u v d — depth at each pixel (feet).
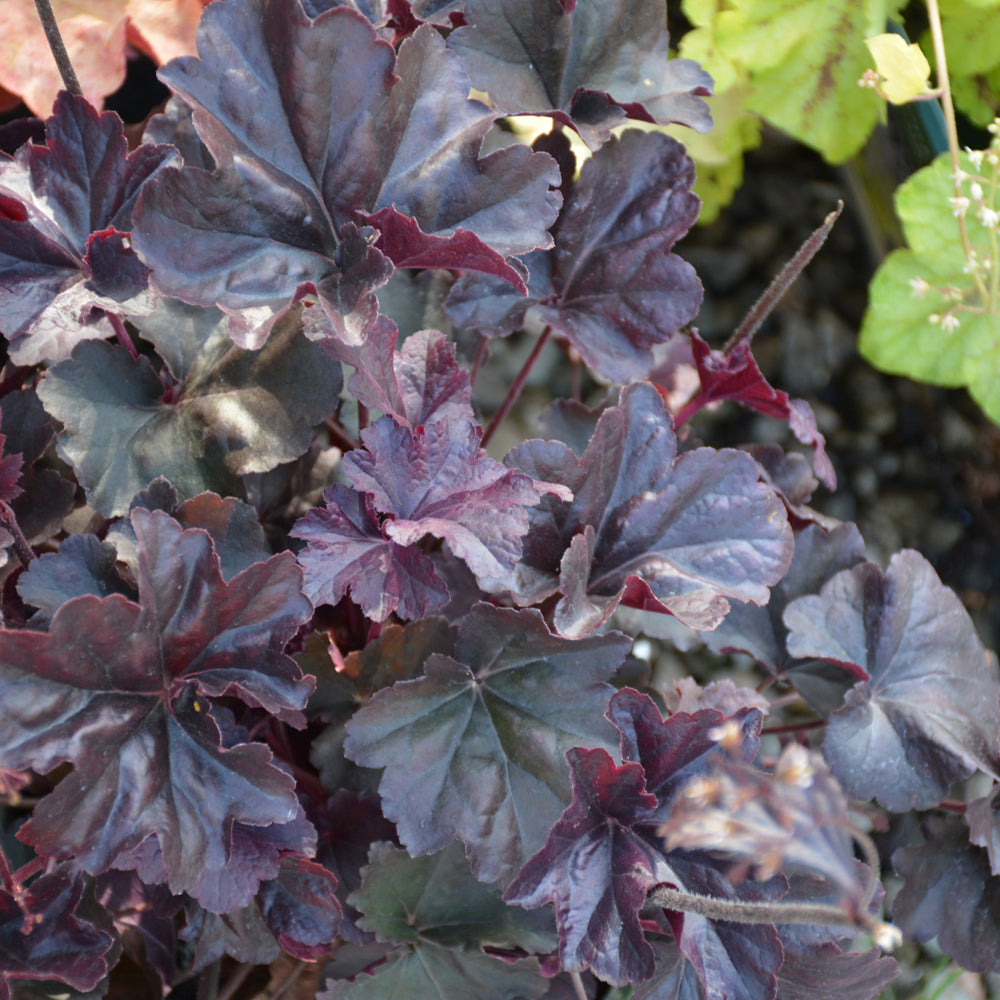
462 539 2.52
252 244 2.56
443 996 2.64
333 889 2.58
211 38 2.52
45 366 2.74
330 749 2.70
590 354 2.75
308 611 2.51
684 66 2.77
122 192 2.62
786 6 3.10
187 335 2.66
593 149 2.69
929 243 3.16
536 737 2.59
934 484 3.37
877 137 3.39
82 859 2.43
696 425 3.30
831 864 2.20
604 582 2.66
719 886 2.50
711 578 2.65
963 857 2.78
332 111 2.56
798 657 2.79
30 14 2.89
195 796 2.48
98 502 2.58
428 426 2.57
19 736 2.40
